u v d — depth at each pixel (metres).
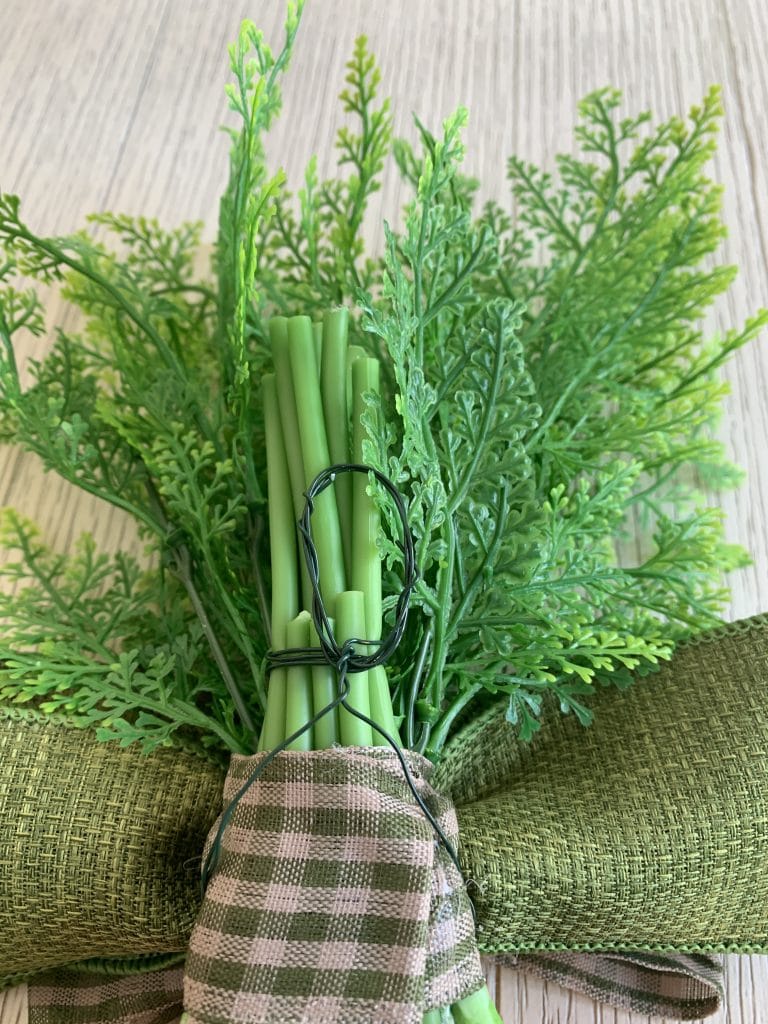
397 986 0.15
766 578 0.27
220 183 0.34
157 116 0.35
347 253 0.24
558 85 0.36
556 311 0.26
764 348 0.30
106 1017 0.22
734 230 0.32
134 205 0.34
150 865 0.19
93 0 0.38
